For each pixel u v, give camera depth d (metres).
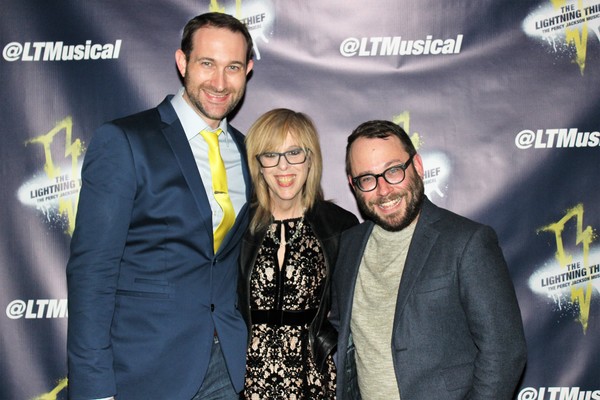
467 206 2.67
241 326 2.10
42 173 2.62
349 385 1.98
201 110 1.97
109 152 1.83
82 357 1.76
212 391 2.10
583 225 2.67
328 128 2.66
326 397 2.11
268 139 2.12
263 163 2.14
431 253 1.80
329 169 2.67
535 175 2.67
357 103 2.66
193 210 1.93
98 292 1.79
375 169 1.83
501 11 2.66
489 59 2.66
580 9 2.65
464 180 2.67
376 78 2.66
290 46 2.66
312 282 2.14
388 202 1.83
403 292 1.80
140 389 1.91
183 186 1.92
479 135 2.67
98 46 2.62
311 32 2.65
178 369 1.93
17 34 2.61
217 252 2.01
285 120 2.14
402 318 1.79
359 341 1.91
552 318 2.68
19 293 2.62
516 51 2.66
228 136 2.17
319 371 2.10
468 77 2.66
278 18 2.65
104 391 1.77
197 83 1.94
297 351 2.08
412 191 1.84
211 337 1.99
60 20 2.61
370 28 2.65
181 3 2.63
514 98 2.67
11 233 2.62
